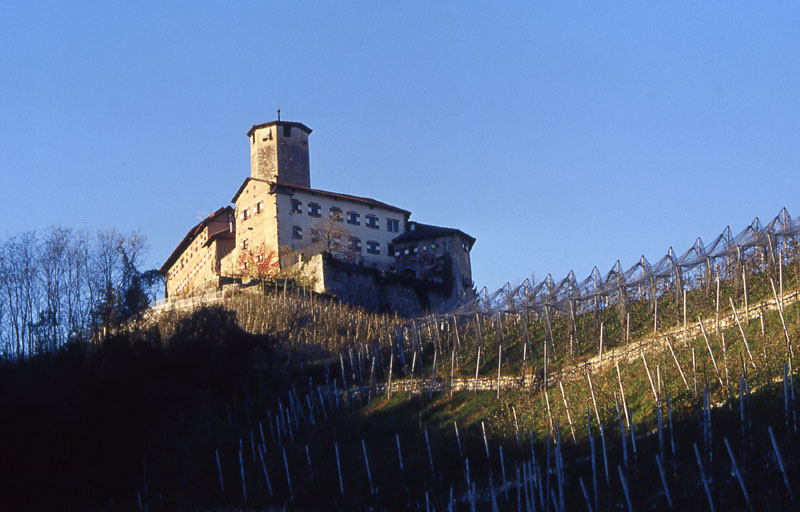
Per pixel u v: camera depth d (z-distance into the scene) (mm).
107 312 58000
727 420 30422
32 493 39656
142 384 46781
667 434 31328
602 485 30141
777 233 39188
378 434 42656
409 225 94562
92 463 42344
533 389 41844
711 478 27578
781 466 25531
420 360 49219
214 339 51656
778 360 32062
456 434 38812
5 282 56656
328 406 47656
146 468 43062
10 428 40406
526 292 48031
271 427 44219
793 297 37438
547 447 33312
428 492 34625
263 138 92500
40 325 56188
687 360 36156
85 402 43969
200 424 46375
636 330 43344
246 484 40438
